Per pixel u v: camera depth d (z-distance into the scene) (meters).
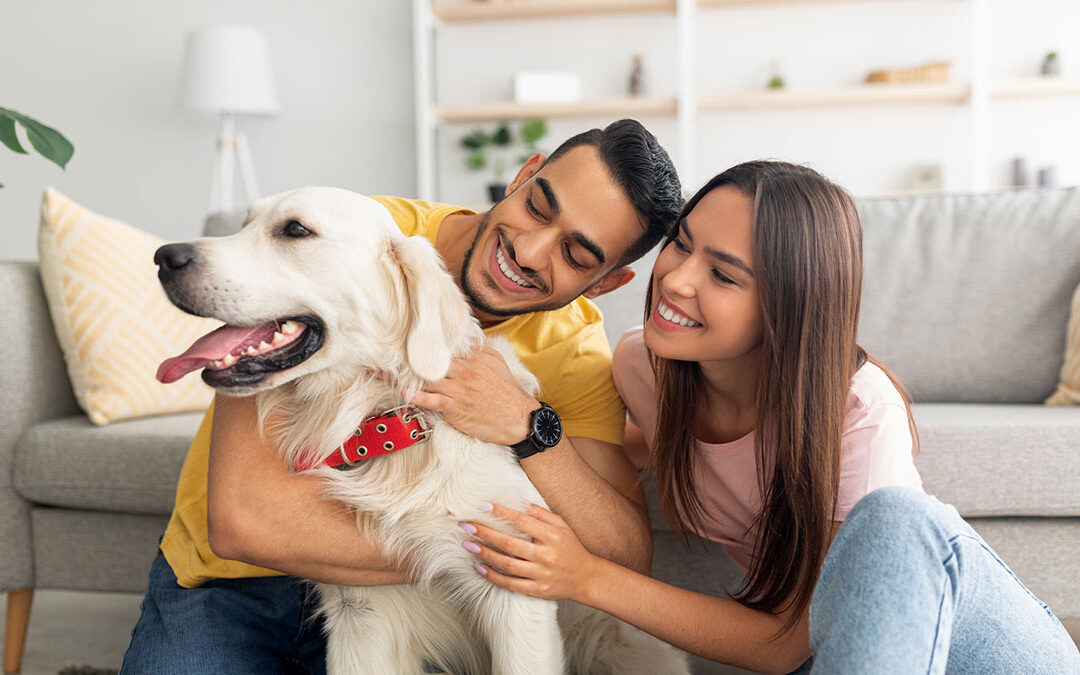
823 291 1.17
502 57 4.97
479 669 1.33
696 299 1.20
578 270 1.30
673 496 1.41
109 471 1.94
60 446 1.97
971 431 1.67
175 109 4.98
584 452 1.42
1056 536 1.70
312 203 1.14
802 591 1.21
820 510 1.18
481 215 1.42
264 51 4.48
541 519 1.17
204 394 2.24
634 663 1.38
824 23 4.75
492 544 1.14
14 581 1.99
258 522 1.18
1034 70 4.64
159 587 1.41
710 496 1.41
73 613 2.35
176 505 1.45
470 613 1.27
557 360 1.43
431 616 1.29
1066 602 1.71
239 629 1.33
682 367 1.35
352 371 1.19
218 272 1.06
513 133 4.97
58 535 2.01
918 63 4.70
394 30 4.88
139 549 1.99
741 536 1.43
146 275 2.21
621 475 1.44
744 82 4.84
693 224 1.21
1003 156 4.70
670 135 4.85
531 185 1.29
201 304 1.06
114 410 2.05
